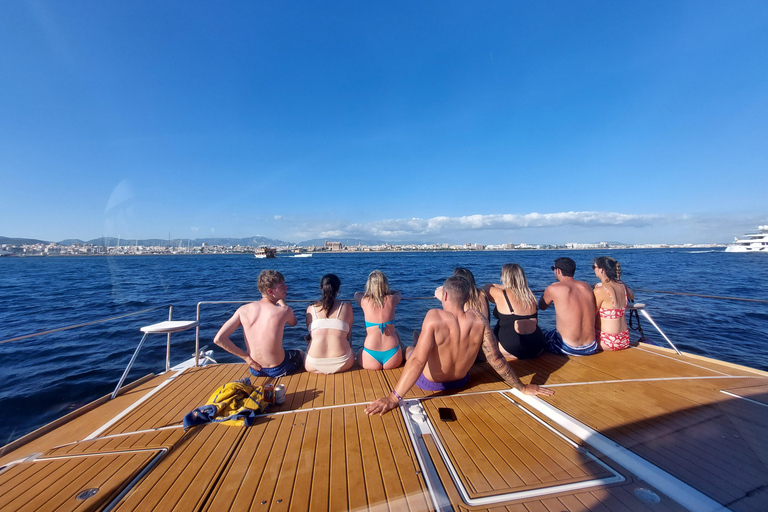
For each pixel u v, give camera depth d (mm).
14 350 7051
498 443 2232
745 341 7320
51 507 1708
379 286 3648
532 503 1686
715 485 1780
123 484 1883
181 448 2248
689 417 2518
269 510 1666
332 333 3564
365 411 2672
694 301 12117
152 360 6523
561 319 4055
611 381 3250
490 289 4098
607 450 2113
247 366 4121
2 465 2105
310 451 2180
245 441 2314
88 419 2734
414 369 2734
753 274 23078
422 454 2115
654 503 1670
